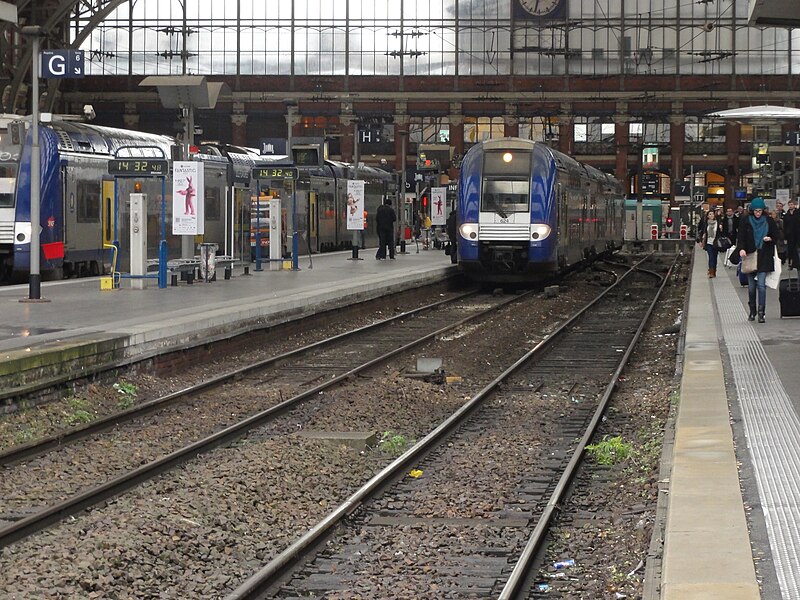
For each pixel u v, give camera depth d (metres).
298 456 11.90
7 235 29.02
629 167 93.25
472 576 8.07
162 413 14.64
